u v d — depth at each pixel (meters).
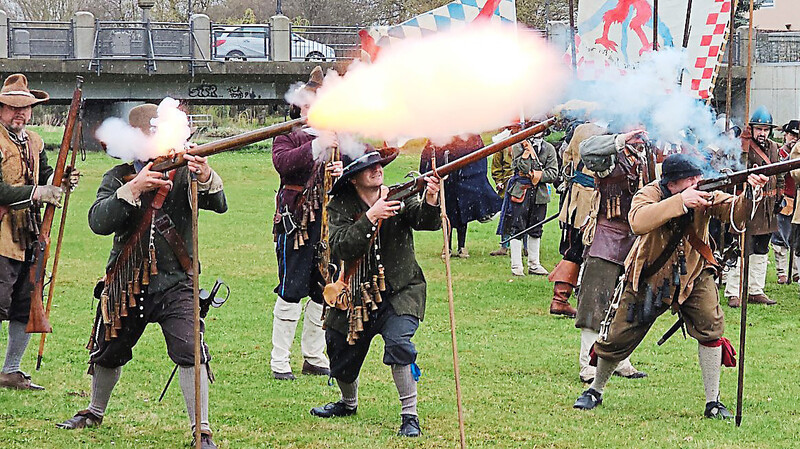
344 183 6.88
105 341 6.69
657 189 7.30
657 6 9.64
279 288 8.42
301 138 8.36
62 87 35.72
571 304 12.20
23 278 8.06
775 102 38.56
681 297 7.30
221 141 6.12
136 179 6.25
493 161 16.31
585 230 8.47
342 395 7.31
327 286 6.86
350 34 38.66
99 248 15.98
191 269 6.58
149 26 36.22
